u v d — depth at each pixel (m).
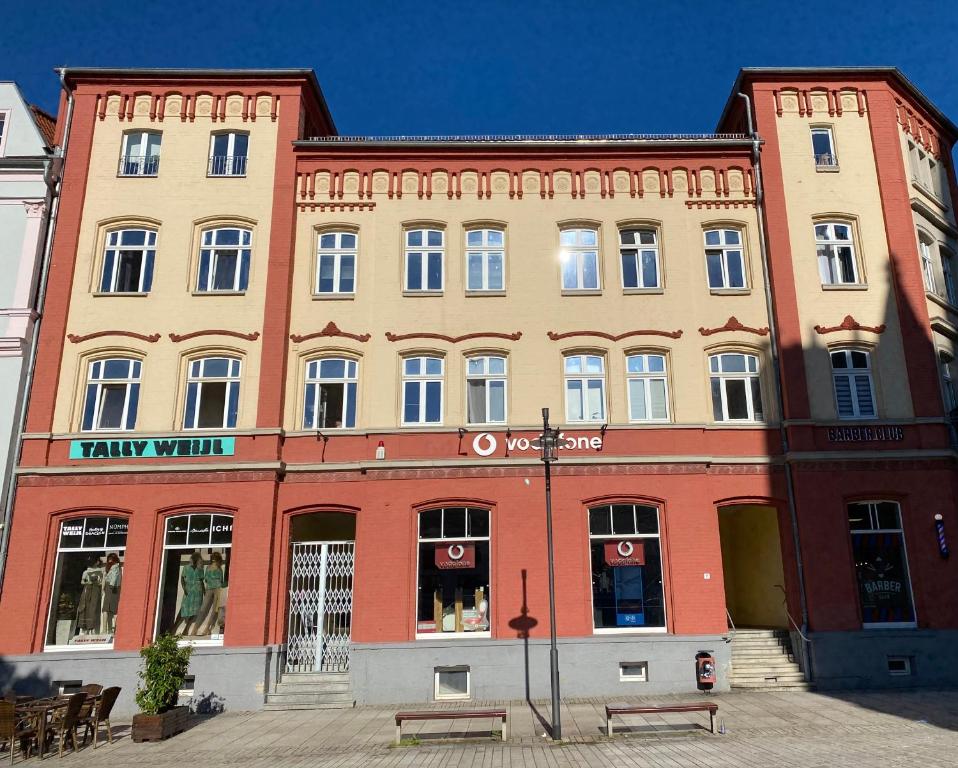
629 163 21.72
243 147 21.73
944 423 19.59
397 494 18.97
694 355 20.22
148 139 21.83
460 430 19.33
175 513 18.88
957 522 18.98
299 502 19.03
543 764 11.91
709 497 19.16
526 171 21.66
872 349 20.30
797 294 20.56
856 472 19.27
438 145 21.58
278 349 19.88
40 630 18.03
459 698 17.78
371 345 20.16
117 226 20.94
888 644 18.23
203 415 19.73
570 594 18.33
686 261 20.92
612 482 19.11
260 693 17.55
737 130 23.69
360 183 21.48
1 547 18.42
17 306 20.03
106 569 18.61
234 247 20.84
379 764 12.35
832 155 21.86
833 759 11.50
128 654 17.78
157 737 14.60
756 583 22.48
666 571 18.69
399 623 18.17
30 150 21.44
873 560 19.05
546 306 20.52
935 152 24.03
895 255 20.86
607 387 19.98
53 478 18.88
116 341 19.92
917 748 12.05
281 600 18.47
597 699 17.36
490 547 18.81
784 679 18.12
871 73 22.27
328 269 21.05
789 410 19.62
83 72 21.78
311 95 22.98
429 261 21.12
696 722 14.64
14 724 13.20
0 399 19.42
